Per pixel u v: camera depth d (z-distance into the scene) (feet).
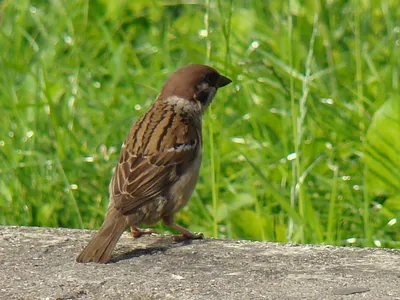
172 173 26.61
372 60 41.57
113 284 21.39
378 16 44.47
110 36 43.32
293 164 33.09
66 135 36.68
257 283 21.49
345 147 35.37
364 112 36.78
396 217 32.09
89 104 40.32
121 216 24.81
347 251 24.26
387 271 22.52
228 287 21.18
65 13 45.80
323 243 30.76
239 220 32.12
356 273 22.31
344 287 21.24
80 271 22.36
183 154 27.02
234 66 38.11
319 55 42.22
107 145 37.88
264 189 33.55
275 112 37.06
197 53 43.09
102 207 34.19
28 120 38.27
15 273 22.21
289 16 36.73
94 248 23.57
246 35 43.45
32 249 24.25
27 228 26.35
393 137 32.94
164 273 22.24
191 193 27.45
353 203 32.94
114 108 39.93
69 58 43.32
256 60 39.78
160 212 26.37
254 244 24.98
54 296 20.68
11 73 41.55
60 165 33.63
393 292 20.94
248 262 23.22
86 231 26.12
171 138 27.04
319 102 37.60
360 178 34.40
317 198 33.50
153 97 40.50
